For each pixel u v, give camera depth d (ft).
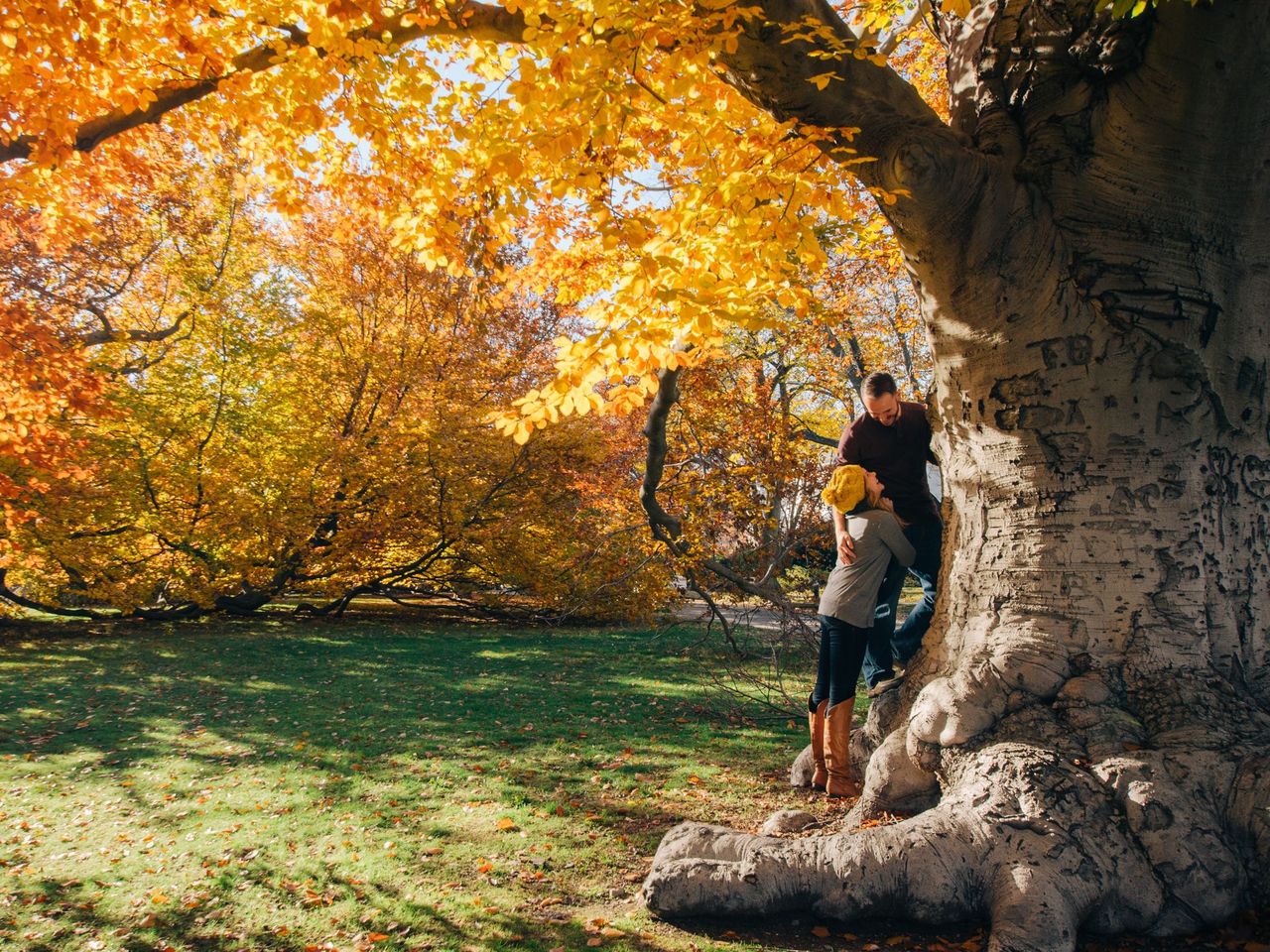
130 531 57.47
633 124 17.39
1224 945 9.66
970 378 13.19
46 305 48.32
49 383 30.22
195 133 26.11
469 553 66.74
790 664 33.06
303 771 21.52
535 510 64.23
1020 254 12.14
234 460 61.11
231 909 12.63
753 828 15.25
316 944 11.29
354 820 17.02
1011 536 12.87
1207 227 11.78
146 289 64.90
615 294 15.06
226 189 61.41
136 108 17.76
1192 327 11.85
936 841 10.64
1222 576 12.16
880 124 12.17
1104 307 11.84
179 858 15.16
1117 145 11.56
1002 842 10.37
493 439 63.36
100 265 56.90
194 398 61.31
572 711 28.71
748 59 12.19
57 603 59.77
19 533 48.93
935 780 12.94
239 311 63.21
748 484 39.32
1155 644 11.73
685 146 16.80
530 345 72.02
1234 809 10.21
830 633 15.15
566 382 15.16
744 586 27.55
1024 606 12.59
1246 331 12.21
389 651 46.29
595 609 56.65
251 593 64.44
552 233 21.65
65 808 18.88
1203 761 10.56
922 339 66.80
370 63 17.62
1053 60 12.05
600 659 41.88
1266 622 12.36
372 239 63.93
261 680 36.58
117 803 19.20
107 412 31.83
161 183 51.42
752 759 20.97
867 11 19.77
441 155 19.86
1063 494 12.37
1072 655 12.07
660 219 14.37
